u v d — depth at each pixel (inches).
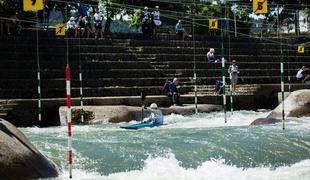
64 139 571.2
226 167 442.9
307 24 1747.0
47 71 998.4
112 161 449.7
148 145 508.4
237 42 1369.3
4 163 374.3
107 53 1125.1
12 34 1086.4
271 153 483.8
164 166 441.4
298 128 642.2
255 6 741.3
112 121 847.7
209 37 1334.9
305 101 819.4
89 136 613.3
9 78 960.9
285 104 828.6
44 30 1120.8
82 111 849.5
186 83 1136.8
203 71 1176.8
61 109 861.8
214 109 1026.7
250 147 498.3
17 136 414.0
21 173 381.4
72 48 1089.4
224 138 546.0
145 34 1248.2
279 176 407.8
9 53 1014.4
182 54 1219.9
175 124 791.1
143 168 438.3
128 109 877.8
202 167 442.0
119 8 1577.3
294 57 1379.2
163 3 1729.8
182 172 427.8
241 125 735.7
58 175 409.1
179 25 1290.6
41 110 876.0
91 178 403.2
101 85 1035.9
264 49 1368.1
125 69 1095.6
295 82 1279.5
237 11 1761.8
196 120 858.8
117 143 523.8
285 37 1603.1
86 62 1066.1
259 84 1196.5
